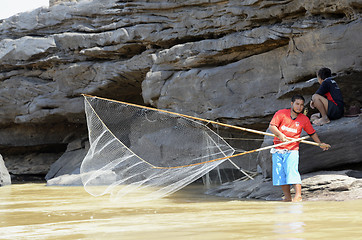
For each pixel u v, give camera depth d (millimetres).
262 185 12484
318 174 11781
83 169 12539
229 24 20109
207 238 4887
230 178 21062
